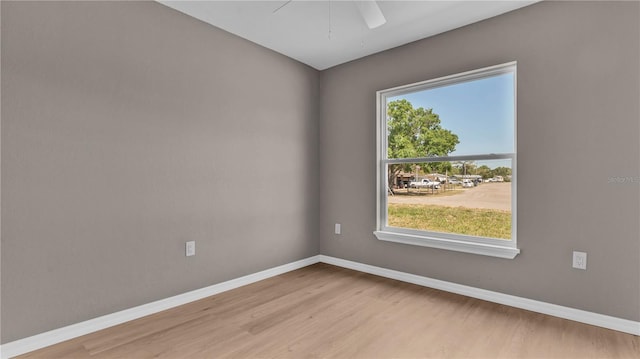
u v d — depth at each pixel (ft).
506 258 7.95
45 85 6.00
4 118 5.59
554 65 7.27
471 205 8.78
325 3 7.58
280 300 8.30
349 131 11.26
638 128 6.34
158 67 7.61
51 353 5.79
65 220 6.26
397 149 10.28
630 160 6.42
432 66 9.24
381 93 10.59
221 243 8.94
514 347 5.96
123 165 7.03
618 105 6.54
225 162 9.03
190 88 8.23
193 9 7.90
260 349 5.95
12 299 5.70
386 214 10.56
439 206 9.39
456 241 8.68
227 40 9.08
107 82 6.79
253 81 9.78
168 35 7.78
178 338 6.35
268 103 10.26
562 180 7.18
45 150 6.01
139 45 7.27
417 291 8.95
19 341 5.75
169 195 7.82
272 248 10.40
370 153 10.71
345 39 9.53
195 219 8.34
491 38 8.18
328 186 11.91
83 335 6.45
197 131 8.38
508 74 8.21
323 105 12.07
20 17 5.74
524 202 7.68
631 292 6.44
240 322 7.04
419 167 9.81
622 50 6.49
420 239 9.36
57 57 6.14
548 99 7.35
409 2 7.45
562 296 7.20
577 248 7.00
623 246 6.51
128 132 7.11
